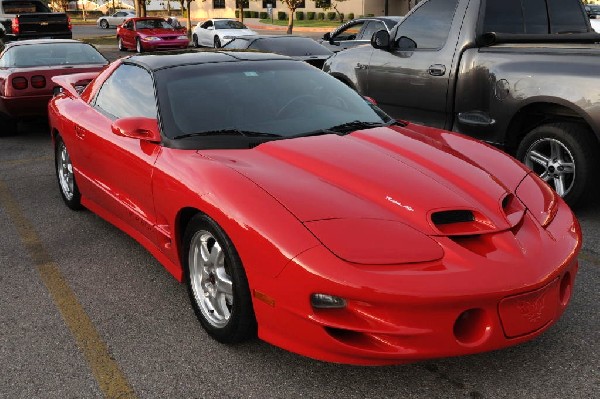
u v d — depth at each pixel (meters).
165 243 3.60
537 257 2.70
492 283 2.50
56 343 3.29
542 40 5.89
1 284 4.05
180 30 25.03
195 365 3.03
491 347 2.57
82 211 5.56
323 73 4.43
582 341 3.18
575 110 4.79
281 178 3.01
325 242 2.57
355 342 2.54
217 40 26.55
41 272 4.23
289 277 2.58
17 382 2.94
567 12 6.29
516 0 5.93
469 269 2.53
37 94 8.73
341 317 2.53
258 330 2.83
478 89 5.64
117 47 28.02
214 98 3.83
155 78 3.98
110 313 3.61
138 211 3.91
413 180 3.00
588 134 4.93
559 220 3.09
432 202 2.81
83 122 4.63
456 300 2.45
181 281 3.51
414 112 6.46
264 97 3.91
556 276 2.70
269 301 2.70
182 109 3.73
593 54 4.73
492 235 2.74
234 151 3.39
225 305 3.13
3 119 9.09
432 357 2.50
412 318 2.46
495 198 2.96
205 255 3.23
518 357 3.03
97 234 4.95
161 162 3.48
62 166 5.56
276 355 3.09
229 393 2.81
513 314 2.58
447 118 6.08
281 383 2.87
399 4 49.12
